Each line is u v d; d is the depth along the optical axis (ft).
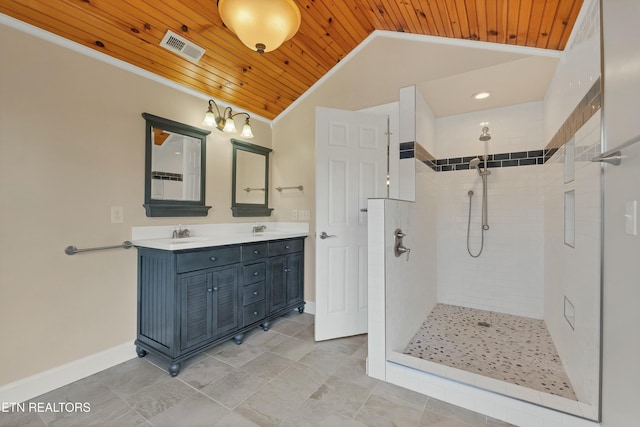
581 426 4.45
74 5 5.49
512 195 9.59
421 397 5.60
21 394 5.41
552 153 7.80
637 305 3.45
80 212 6.24
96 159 6.49
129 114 7.08
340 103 9.42
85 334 6.30
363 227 8.48
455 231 10.54
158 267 6.62
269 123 11.21
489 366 6.53
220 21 6.78
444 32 7.30
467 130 10.24
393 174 8.55
